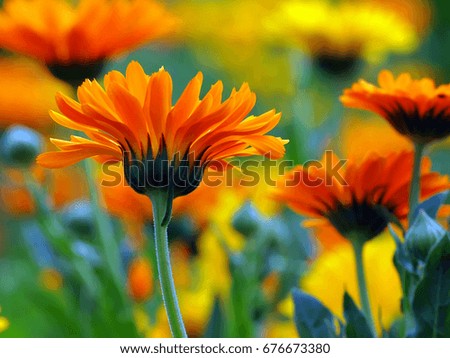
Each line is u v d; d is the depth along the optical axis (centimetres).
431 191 63
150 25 72
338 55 90
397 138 99
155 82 57
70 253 73
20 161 74
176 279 79
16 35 72
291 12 90
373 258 74
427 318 60
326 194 63
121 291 72
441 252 59
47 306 75
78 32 71
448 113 62
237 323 70
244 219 72
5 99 97
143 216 76
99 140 59
